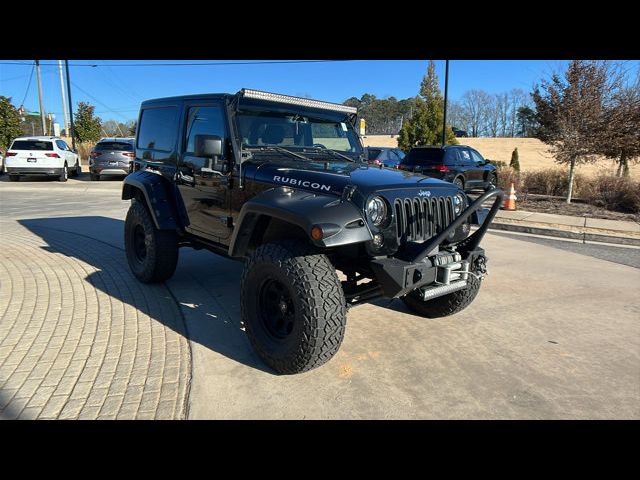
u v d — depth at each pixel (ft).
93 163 61.46
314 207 10.23
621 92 42.22
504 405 9.96
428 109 96.27
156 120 17.57
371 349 12.58
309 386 10.57
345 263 11.93
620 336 13.75
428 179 12.75
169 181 16.58
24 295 16.19
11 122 95.35
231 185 13.42
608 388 10.73
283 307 10.98
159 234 16.71
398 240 11.04
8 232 27.61
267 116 14.19
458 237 12.73
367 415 9.52
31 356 11.67
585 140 42.60
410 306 15.26
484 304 16.43
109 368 11.15
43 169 58.90
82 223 31.35
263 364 11.57
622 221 35.73
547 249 26.68
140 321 14.07
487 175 52.65
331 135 15.94
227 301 15.97
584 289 18.47
